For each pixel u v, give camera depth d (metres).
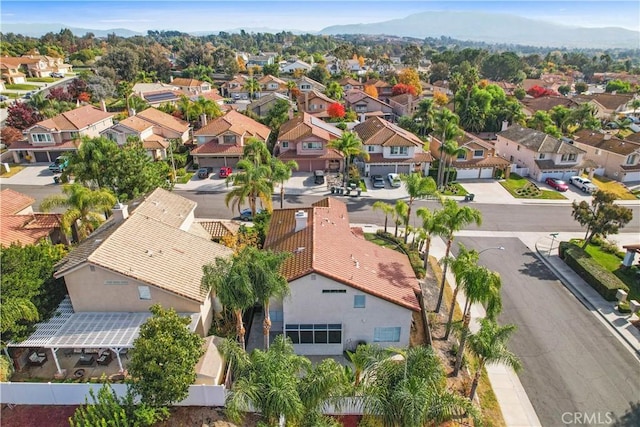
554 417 23.88
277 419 19.06
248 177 39.97
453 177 61.88
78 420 20.27
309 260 26.62
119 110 101.44
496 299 24.17
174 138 70.75
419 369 19.48
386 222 43.97
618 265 39.84
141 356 20.80
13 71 127.38
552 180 60.41
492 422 23.38
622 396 25.33
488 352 21.27
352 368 26.55
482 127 88.19
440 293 31.80
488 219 49.47
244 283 21.53
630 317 32.12
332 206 38.16
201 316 27.38
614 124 97.81
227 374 24.23
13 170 62.31
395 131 64.50
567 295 35.03
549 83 154.38
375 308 26.91
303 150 62.72
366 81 136.25
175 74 162.62
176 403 22.78
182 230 32.16
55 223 37.31
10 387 22.81
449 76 159.88
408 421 17.34
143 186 42.81
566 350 28.88
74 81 108.94
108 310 27.19
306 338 27.88
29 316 24.25
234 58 182.88
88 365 26.16
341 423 22.16
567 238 45.12
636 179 64.19
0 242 33.16
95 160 40.44
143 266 27.06
